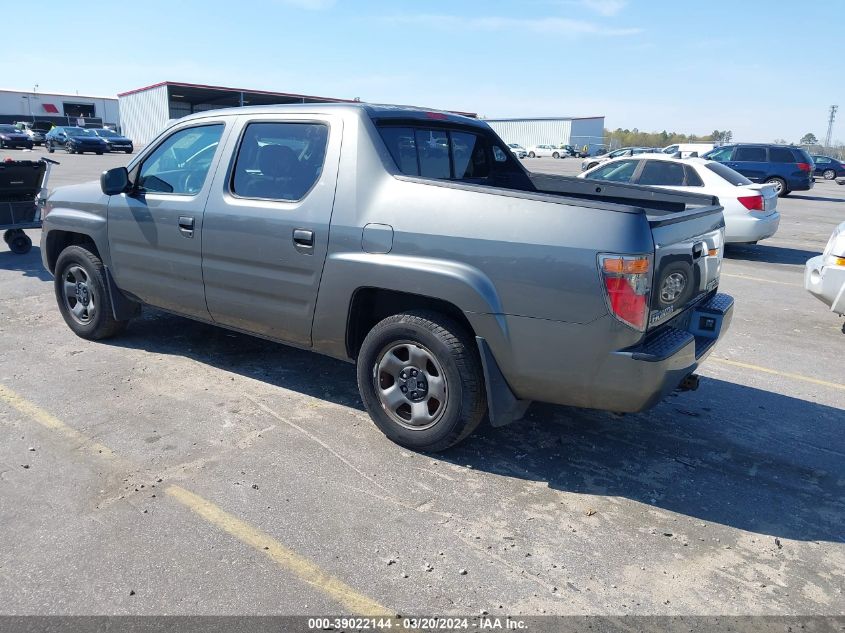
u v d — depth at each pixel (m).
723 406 4.84
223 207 4.43
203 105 52.97
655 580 2.92
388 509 3.38
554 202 3.34
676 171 11.20
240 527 3.18
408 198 3.70
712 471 3.89
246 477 3.62
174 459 3.78
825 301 6.38
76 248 5.48
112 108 68.25
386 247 3.73
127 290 5.27
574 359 3.35
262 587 2.79
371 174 3.85
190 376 5.00
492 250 3.43
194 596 2.72
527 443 4.14
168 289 4.93
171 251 4.80
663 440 4.27
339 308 3.97
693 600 2.81
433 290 3.58
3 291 7.40
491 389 3.59
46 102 63.94
